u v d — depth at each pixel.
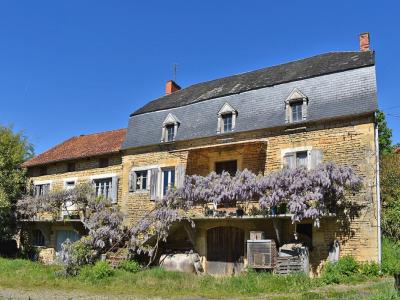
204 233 18.25
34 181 25.84
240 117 18.38
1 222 23.67
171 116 20.48
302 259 14.88
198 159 19.39
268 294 12.28
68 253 17.61
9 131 25.77
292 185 15.04
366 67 15.94
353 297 10.23
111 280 15.28
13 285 14.95
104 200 21.06
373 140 15.20
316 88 16.77
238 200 16.45
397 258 15.03
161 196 20.06
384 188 19.48
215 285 13.91
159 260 18.30
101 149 23.47
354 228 14.97
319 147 16.27
